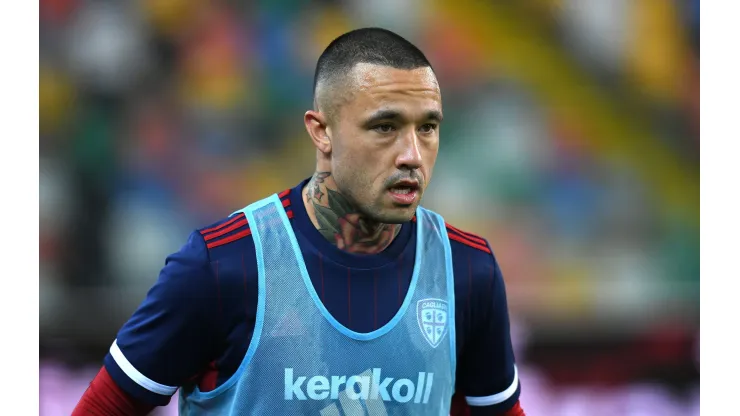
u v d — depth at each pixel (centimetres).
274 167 2222
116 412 683
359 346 680
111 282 2081
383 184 648
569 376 1944
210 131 2212
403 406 689
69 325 1939
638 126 2284
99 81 2183
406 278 711
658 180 2253
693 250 2220
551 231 2222
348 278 693
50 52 2172
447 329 717
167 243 2136
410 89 641
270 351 666
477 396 787
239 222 699
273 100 2239
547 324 2020
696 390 1927
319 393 668
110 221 2123
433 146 663
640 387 1936
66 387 1814
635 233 2234
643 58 2303
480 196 2230
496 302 754
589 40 2297
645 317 2041
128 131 2180
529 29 2300
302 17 2269
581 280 2183
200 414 703
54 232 2089
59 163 2133
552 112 2275
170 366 675
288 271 683
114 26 2202
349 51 663
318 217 700
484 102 2277
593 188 2244
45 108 2150
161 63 2212
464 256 744
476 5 2297
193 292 662
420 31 2295
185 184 2183
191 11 2231
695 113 2286
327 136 685
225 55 2236
